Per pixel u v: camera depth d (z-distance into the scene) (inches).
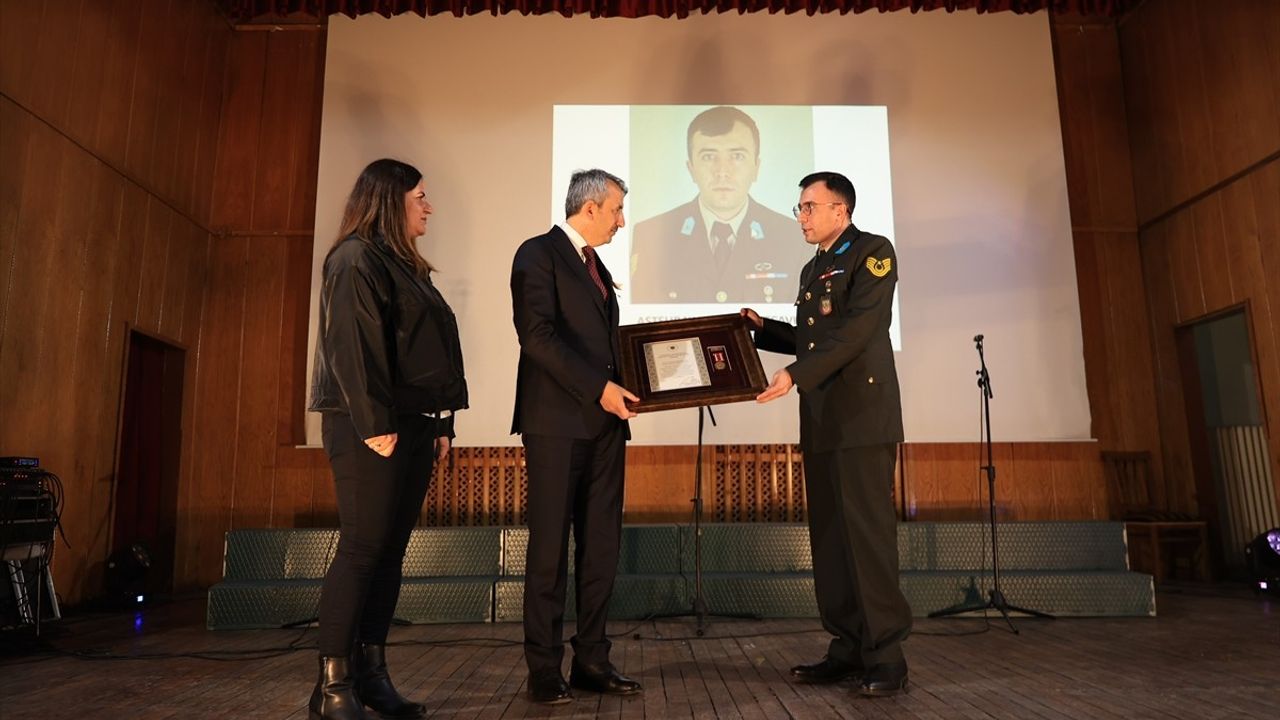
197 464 221.5
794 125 227.8
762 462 216.8
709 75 230.1
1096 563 168.9
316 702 70.6
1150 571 219.8
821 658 113.4
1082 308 239.9
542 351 83.0
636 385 88.5
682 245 221.6
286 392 225.3
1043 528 169.9
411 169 82.6
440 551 170.1
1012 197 225.1
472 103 228.1
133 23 197.2
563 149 226.1
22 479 137.8
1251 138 203.3
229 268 231.1
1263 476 214.8
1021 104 229.8
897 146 227.1
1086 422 214.7
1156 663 107.4
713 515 214.2
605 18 232.8
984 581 156.6
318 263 220.1
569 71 230.1
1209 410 228.1
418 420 78.9
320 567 164.4
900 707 82.7
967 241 222.5
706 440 211.3
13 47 158.7
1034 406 215.2
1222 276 212.8
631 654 117.8
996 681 96.0
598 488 89.7
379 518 73.9
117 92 191.5
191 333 222.4
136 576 181.2
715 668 106.0
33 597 136.4
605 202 92.7
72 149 176.1
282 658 117.6
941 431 213.5
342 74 228.4
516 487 214.7
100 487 183.8
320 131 237.1
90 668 110.0
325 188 223.0
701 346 91.9
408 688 94.0
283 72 240.4
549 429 85.8
